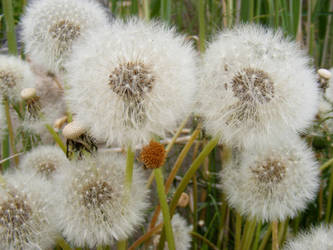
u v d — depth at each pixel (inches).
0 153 10.9
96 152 6.5
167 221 6.0
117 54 5.6
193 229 9.5
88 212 6.0
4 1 9.1
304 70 6.4
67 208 6.0
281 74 6.0
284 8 10.7
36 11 8.2
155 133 5.4
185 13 14.9
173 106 5.4
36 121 8.3
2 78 8.5
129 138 5.4
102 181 6.1
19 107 10.0
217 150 11.3
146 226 9.6
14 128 10.6
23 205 6.1
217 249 9.0
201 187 10.7
